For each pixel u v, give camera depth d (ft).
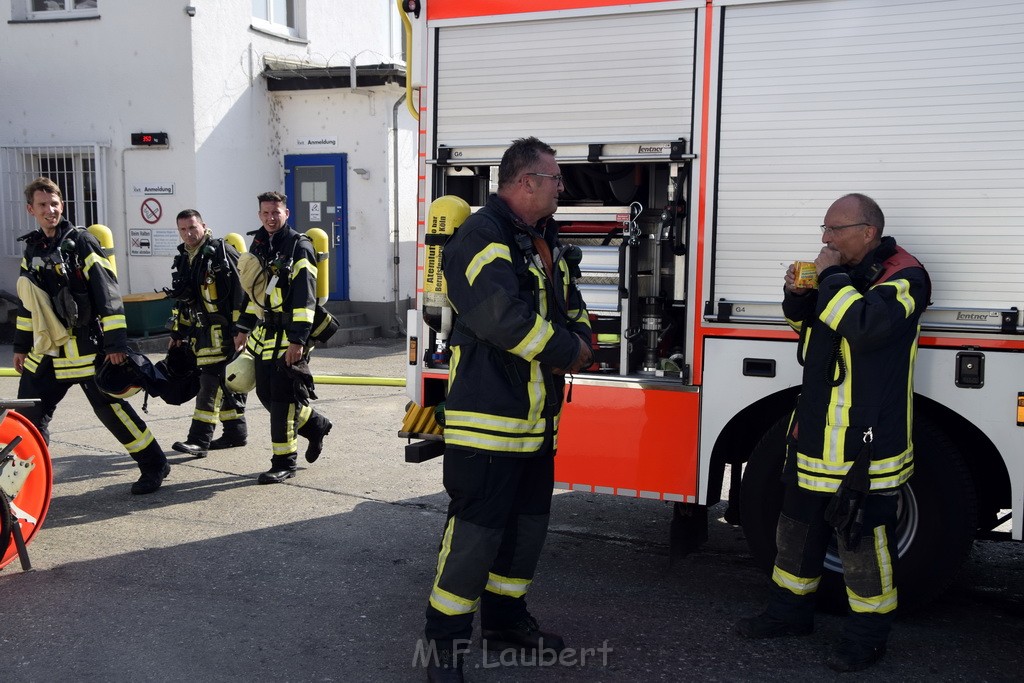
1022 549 15.89
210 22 39.37
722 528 17.07
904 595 12.41
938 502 12.08
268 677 11.12
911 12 11.79
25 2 41.24
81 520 16.93
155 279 40.37
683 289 13.21
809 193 12.37
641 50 13.07
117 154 40.22
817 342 11.18
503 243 10.34
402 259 43.19
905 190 11.94
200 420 21.30
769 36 12.44
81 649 11.84
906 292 10.62
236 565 14.78
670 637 12.23
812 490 11.23
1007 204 11.51
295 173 43.37
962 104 11.64
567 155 13.53
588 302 13.79
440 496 18.52
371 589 13.84
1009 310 11.55
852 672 11.14
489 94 13.94
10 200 42.01
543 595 13.71
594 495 18.99
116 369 17.26
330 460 21.26
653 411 13.35
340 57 48.47
